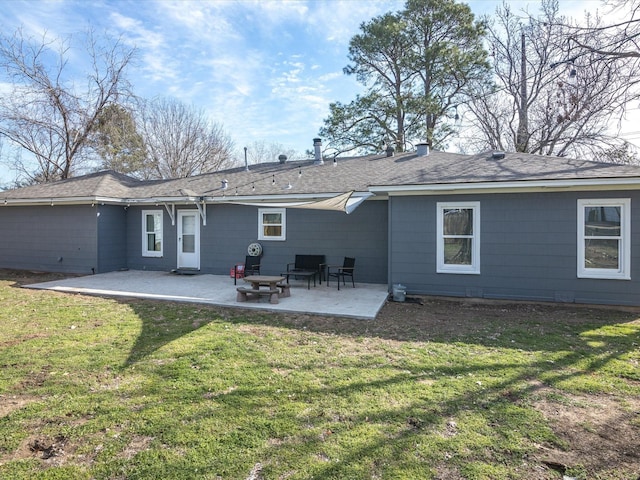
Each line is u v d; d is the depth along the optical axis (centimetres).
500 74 2091
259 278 867
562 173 817
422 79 2319
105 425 338
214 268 1315
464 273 894
